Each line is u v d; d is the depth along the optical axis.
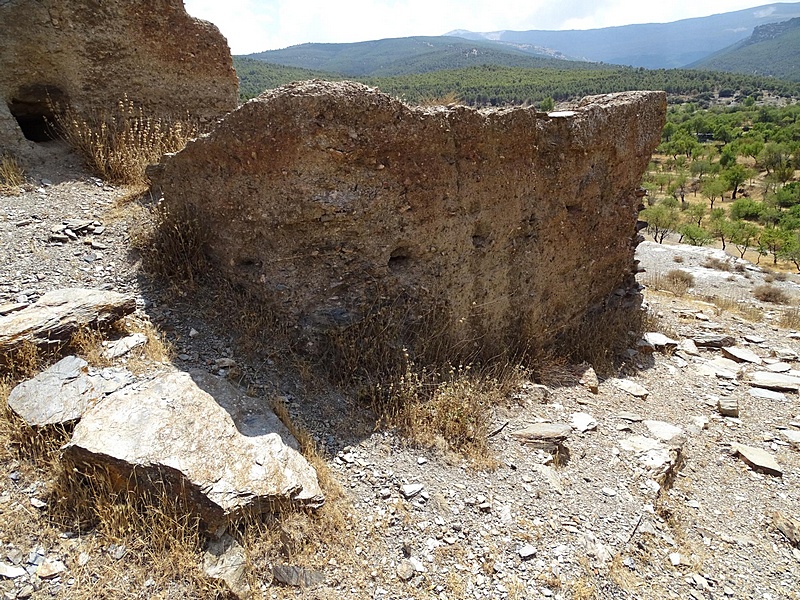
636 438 4.47
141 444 2.68
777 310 10.63
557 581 2.85
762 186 62.03
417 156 4.00
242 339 3.88
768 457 4.64
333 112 3.52
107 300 3.64
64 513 2.51
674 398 5.53
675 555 3.34
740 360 6.81
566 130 5.22
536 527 3.19
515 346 5.31
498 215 4.84
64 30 5.87
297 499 2.77
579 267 6.09
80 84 6.13
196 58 6.96
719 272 16.05
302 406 3.62
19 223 4.64
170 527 2.50
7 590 2.18
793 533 3.80
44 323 3.27
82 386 3.03
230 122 3.74
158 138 6.33
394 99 3.77
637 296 7.25
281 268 3.90
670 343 6.77
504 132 4.60
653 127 6.49
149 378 3.27
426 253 4.32
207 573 2.39
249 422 3.12
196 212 4.39
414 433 3.65
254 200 3.84
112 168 5.88
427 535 2.96
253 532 2.60
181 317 3.99
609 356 6.02
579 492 3.63
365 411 3.78
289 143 3.51
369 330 4.11
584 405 4.86
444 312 4.54
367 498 3.10
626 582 3.02
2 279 3.91
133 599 2.27
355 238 3.93
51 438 2.77
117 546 2.43
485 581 2.78
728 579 3.31
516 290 5.32
